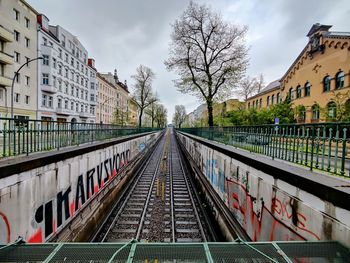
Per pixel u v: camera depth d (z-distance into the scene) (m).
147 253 3.21
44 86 33.00
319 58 20.83
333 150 4.85
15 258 3.18
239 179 7.00
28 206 4.91
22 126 5.59
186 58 23.53
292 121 21.02
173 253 3.23
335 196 3.17
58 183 6.25
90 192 8.80
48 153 6.13
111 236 7.68
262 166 5.36
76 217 7.36
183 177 17.09
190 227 8.40
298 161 5.20
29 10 30.78
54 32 37.91
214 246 3.35
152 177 16.70
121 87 80.19
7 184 4.24
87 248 3.29
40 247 3.29
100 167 10.16
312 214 3.64
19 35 28.91
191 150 21.81
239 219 6.96
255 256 3.18
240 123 24.23
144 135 29.86
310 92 21.91
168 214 9.62
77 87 44.31
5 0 25.44
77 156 7.57
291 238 4.19
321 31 20.52
